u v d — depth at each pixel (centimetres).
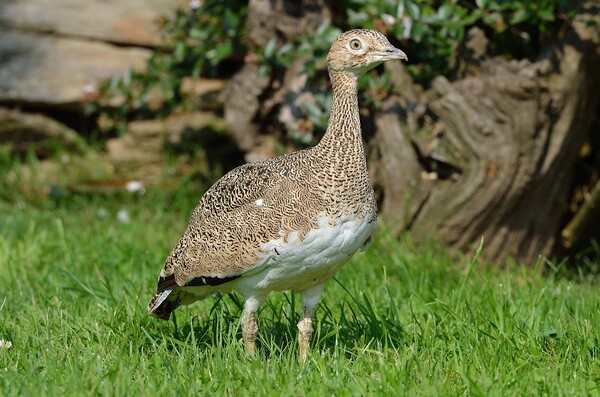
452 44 1259
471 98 1198
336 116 798
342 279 1074
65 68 1611
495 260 1237
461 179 1214
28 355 827
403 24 1202
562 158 1236
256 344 880
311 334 834
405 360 781
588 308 956
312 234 762
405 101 1258
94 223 1408
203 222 815
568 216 1407
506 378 751
